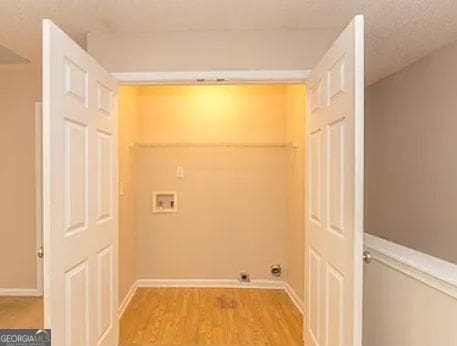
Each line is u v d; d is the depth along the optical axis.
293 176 4.09
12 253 4.03
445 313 1.54
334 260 2.04
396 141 3.71
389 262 1.98
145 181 4.50
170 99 4.52
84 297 2.13
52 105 1.71
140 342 3.01
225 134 4.52
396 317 1.93
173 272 4.53
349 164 1.79
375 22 2.51
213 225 4.54
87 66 2.15
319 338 2.37
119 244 3.58
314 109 2.49
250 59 2.71
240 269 4.52
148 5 2.29
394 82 3.74
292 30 2.70
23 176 4.01
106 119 2.51
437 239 3.04
